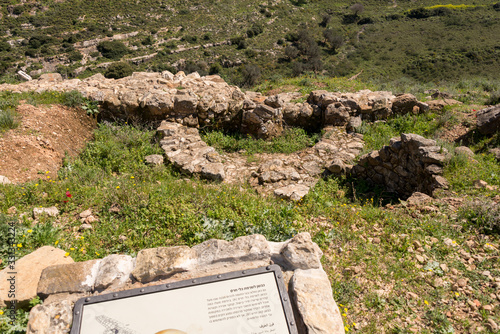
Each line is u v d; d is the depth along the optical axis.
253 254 3.08
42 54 53.59
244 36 64.75
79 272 2.91
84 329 2.44
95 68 52.06
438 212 5.34
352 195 7.10
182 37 64.00
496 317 3.54
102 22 67.62
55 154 7.15
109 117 9.34
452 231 4.88
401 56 54.47
